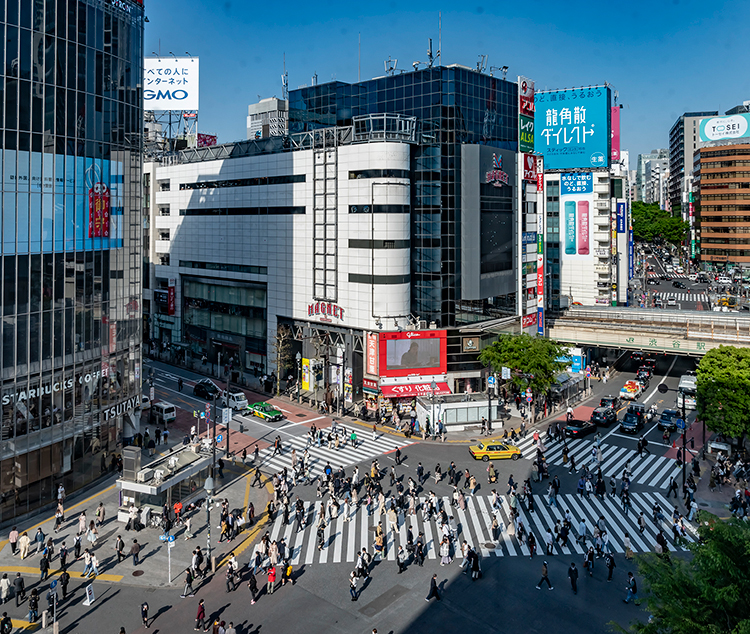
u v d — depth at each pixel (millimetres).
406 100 73500
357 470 49469
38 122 43094
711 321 84312
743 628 18000
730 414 53438
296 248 76000
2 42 40500
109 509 44688
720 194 189875
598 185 112188
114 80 50094
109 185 50000
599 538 37750
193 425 64938
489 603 32812
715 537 21719
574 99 112750
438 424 61656
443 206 70562
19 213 41812
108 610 32219
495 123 76625
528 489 45719
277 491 46531
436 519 42875
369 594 33688
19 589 32625
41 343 43688
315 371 75625
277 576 35625
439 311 70750
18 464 42312
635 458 56188
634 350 81312
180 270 96312
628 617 31516
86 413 48031
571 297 115125
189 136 114062
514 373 68125
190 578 33719
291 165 75625
